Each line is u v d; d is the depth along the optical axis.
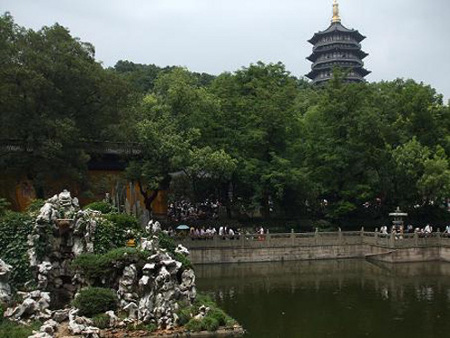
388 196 63.81
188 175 54.06
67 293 26.53
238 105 58.94
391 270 47.78
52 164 41.56
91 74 43.31
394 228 54.91
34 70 40.22
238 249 51.91
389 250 51.88
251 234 52.62
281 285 40.00
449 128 67.00
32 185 45.91
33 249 26.34
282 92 61.34
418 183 56.94
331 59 117.81
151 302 23.84
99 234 27.47
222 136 58.59
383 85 76.25
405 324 27.30
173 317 23.84
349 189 61.38
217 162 50.44
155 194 53.41
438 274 45.25
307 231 60.75
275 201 62.81
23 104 40.00
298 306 32.06
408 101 65.69
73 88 42.94
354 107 62.66
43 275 25.59
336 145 61.84
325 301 33.66
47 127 40.03
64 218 27.50
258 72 63.44
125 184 53.72
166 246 29.14
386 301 33.50
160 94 60.00
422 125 64.81
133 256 24.91
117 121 46.22
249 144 58.31
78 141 44.19
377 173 62.41
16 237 26.83
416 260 52.72
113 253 25.20
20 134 41.06
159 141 49.44
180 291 25.70
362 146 60.88
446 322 27.62
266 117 58.31
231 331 24.23
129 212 39.59
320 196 64.38
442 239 53.19
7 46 40.22
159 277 24.08
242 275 44.88
